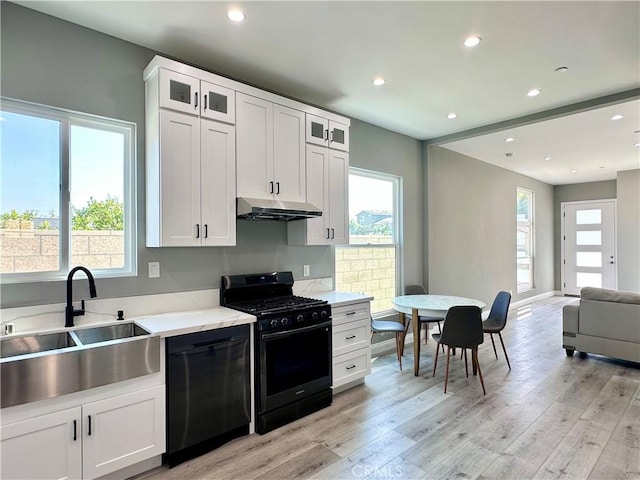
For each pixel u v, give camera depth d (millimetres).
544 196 8648
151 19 2340
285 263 3557
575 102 3750
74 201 2453
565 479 2102
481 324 3330
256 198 2922
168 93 2486
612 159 6270
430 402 3109
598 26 2416
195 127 2605
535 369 3877
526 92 3496
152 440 2143
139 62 2652
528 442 2482
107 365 1965
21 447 1728
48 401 1799
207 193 2658
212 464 2262
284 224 3551
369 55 2809
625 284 7156
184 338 2270
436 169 5391
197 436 2324
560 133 4742
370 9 2240
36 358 1755
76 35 2398
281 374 2746
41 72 2273
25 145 2279
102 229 2561
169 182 2480
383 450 2402
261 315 2635
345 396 3246
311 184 3338
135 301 2604
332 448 2432
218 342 2424
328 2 2174
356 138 4297
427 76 3154
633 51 2740
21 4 2193
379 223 4699
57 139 2385
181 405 2254
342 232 3625
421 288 4828
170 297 2768
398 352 3998
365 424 2746
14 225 2240
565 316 4320
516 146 5434
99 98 2477
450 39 2580
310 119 3344
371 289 4551
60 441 1833
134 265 2627
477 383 3510
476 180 6277
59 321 2305
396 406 3041
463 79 3217
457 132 4812
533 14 2289
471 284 6117
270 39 2584
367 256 4516
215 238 2695
